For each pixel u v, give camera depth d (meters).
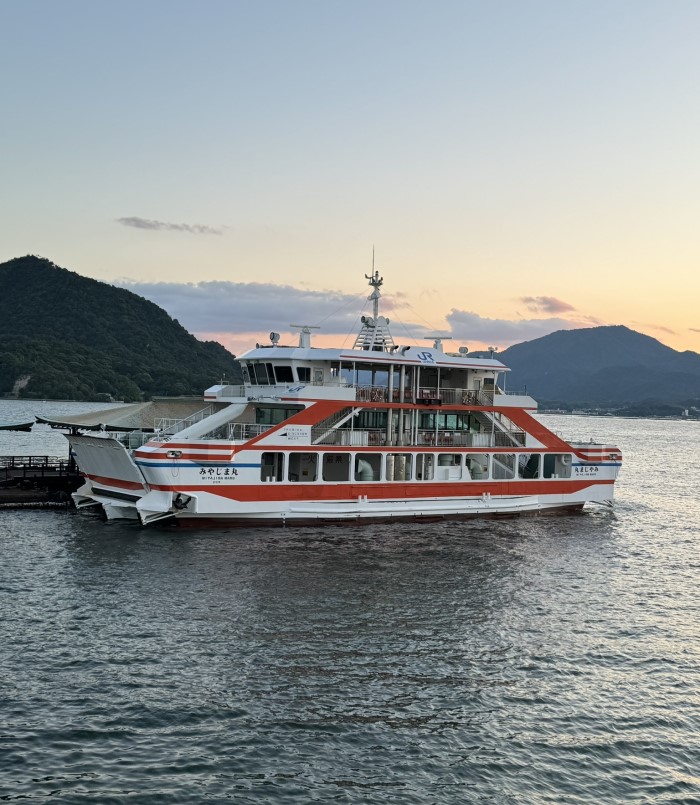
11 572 35.81
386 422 52.47
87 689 23.78
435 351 54.31
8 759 19.80
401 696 24.47
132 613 30.66
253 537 44.38
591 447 60.12
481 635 30.30
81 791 18.69
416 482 51.53
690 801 19.53
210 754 20.58
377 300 54.31
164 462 43.19
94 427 50.94
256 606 32.16
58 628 28.67
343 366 51.22
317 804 18.69
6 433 143.88
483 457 55.69
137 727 21.72
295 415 47.09
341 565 39.41
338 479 50.09
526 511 57.44
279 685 24.73
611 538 52.19
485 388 57.84
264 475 47.06
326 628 29.98
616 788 20.02
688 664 28.45
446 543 46.25
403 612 32.44
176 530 45.31
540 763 21.02
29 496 53.59
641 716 24.02
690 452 183.00
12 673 24.61
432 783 19.81
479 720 23.20
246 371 53.31
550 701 24.73
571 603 35.47
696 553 49.28
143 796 18.66
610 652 29.30
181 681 24.64
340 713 23.12
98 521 48.22
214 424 47.59
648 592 38.44
